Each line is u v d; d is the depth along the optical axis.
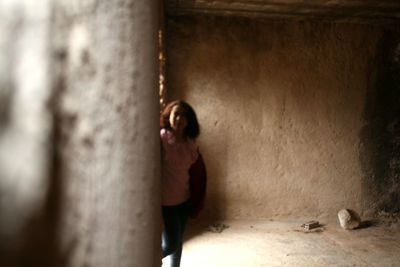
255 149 4.68
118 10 0.53
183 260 3.56
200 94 4.60
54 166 0.41
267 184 4.72
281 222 4.67
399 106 4.88
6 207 0.35
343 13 4.30
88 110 0.47
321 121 4.75
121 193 0.55
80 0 0.46
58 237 0.42
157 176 0.69
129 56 0.56
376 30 4.78
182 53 4.55
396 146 4.91
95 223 0.49
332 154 4.79
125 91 0.55
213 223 4.58
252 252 3.77
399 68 4.86
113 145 0.52
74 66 0.44
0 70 0.35
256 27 4.61
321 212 4.81
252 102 4.65
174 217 2.37
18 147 0.36
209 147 4.63
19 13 0.37
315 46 4.69
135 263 0.58
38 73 0.39
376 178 4.90
